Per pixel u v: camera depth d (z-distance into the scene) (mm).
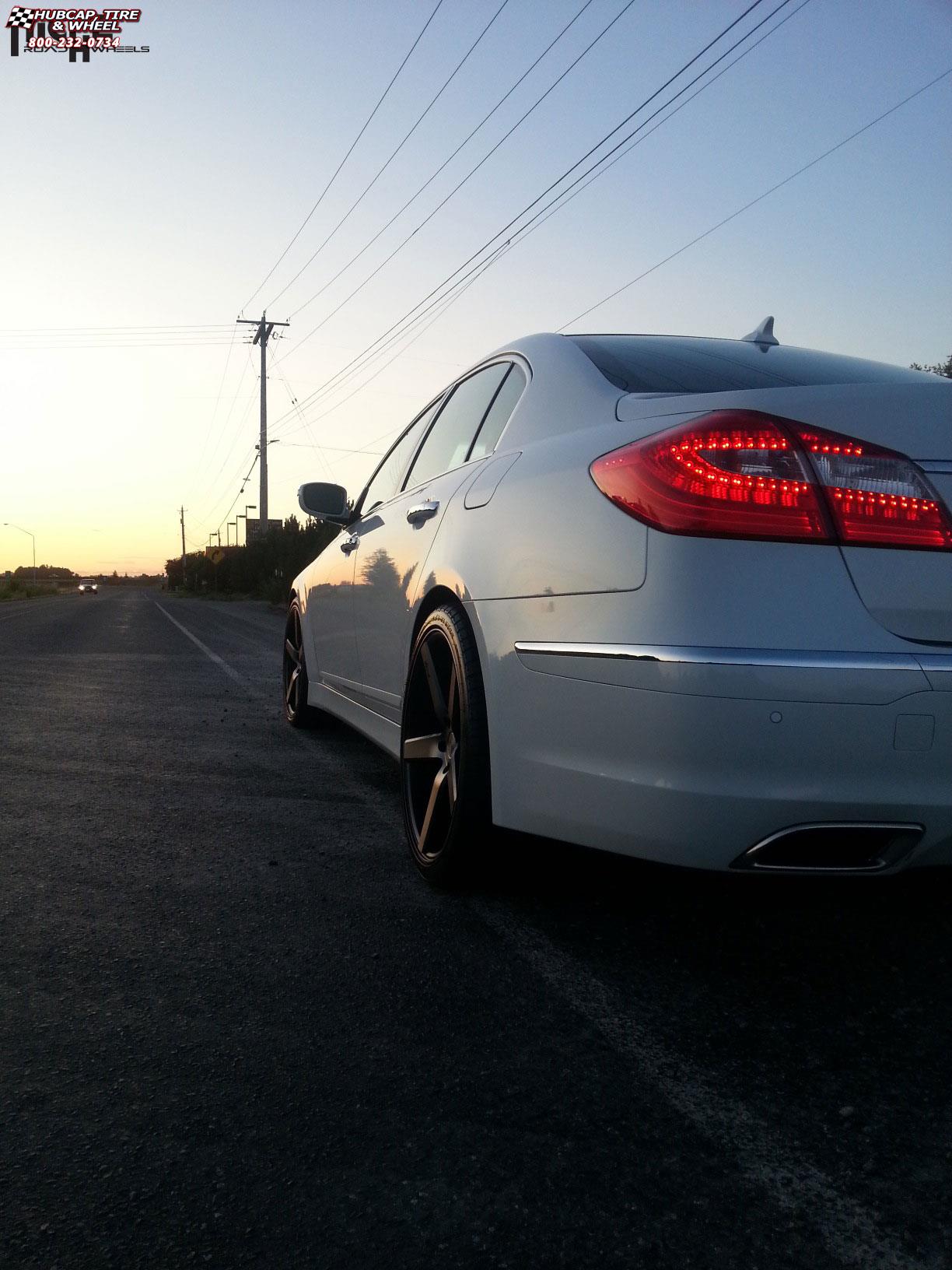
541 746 2254
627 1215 1424
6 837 3348
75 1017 2018
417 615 3100
